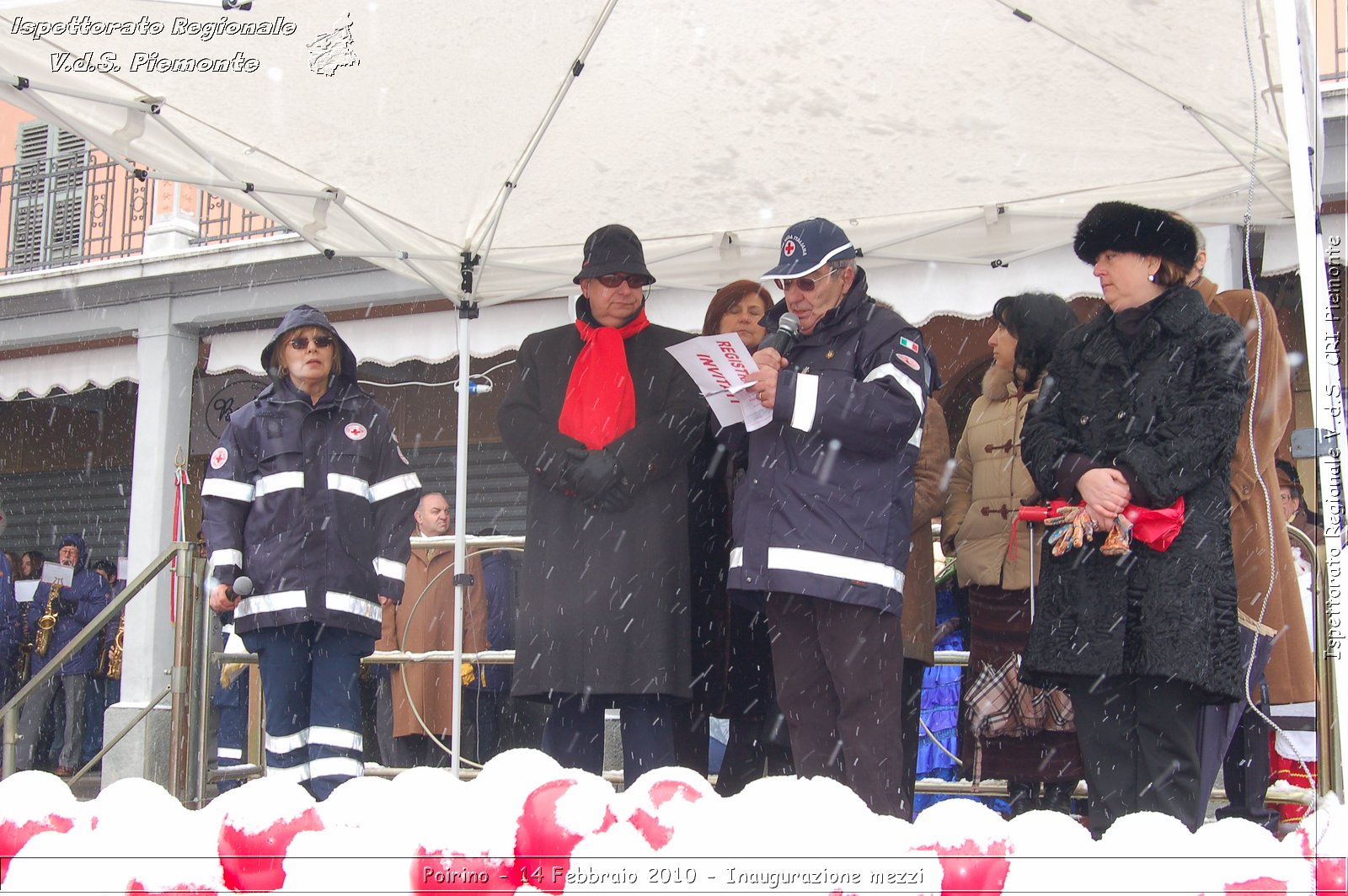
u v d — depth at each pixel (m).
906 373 3.66
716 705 4.44
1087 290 7.54
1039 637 3.31
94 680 11.65
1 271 13.65
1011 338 4.49
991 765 4.36
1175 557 3.10
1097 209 3.41
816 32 4.34
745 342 4.64
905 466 3.72
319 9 3.93
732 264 5.52
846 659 3.57
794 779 2.14
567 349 4.41
